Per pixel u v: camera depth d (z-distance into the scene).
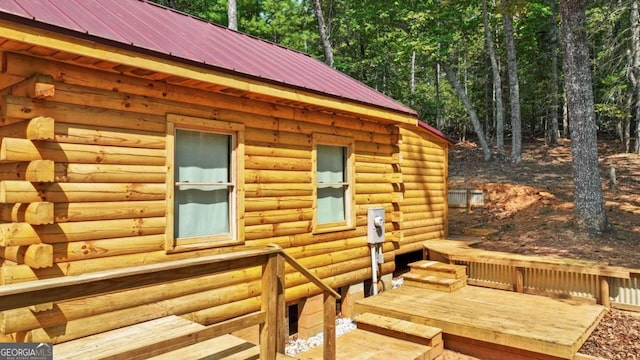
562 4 9.21
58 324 3.40
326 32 20.19
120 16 4.71
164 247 4.24
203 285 4.50
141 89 4.08
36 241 3.38
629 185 13.23
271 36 24.34
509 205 13.37
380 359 4.66
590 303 6.30
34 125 3.27
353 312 6.41
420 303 6.19
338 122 6.49
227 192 5.03
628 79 14.37
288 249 5.68
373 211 7.03
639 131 19.00
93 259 3.73
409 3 19.59
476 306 6.03
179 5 20.80
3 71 3.29
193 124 4.54
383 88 26.94
